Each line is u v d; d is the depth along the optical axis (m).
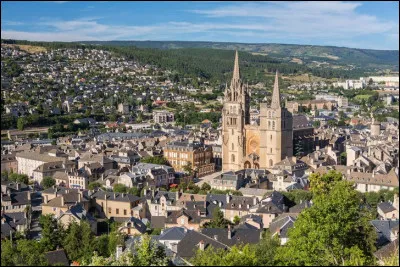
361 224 150.75
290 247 149.62
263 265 139.50
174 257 161.75
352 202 146.50
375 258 152.50
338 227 141.75
